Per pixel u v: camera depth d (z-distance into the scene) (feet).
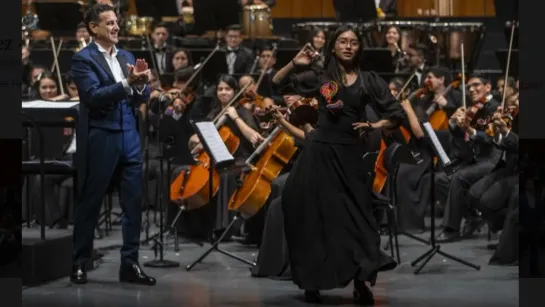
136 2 45.70
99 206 24.09
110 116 23.81
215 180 29.09
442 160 24.90
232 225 28.50
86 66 23.50
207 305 21.52
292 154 27.78
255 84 35.94
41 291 23.08
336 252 21.03
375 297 22.52
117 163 23.99
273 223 24.68
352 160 21.30
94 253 27.09
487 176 29.58
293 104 21.91
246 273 25.70
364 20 45.78
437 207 36.22
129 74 22.97
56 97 34.32
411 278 25.04
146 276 24.12
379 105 21.42
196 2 44.34
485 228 34.27
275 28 55.93
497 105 31.32
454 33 44.80
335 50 21.53
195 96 33.22
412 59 39.75
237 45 43.55
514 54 38.04
